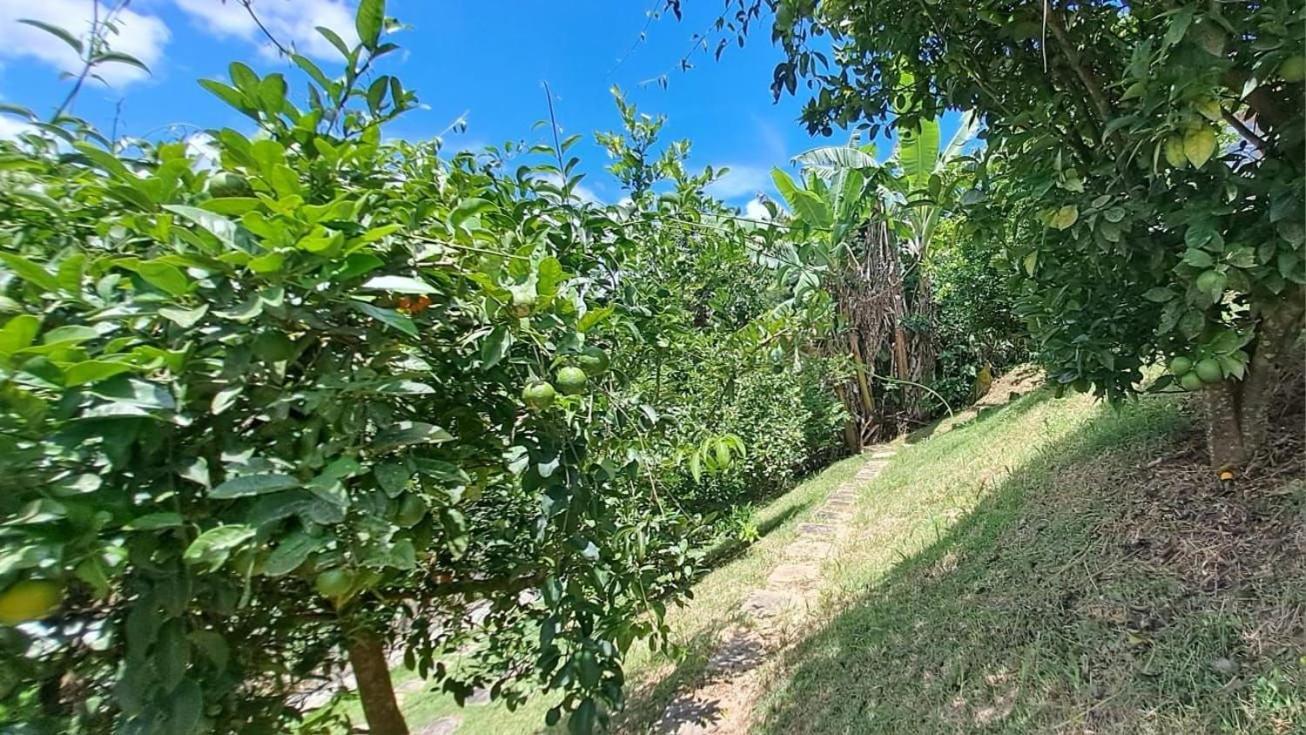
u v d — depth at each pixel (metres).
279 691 1.57
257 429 1.08
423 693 4.85
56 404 0.84
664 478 2.75
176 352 0.91
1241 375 2.07
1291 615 1.90
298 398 1.02
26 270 0.89
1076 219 2.00
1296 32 1.44
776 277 3.11
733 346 3.00
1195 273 1.86
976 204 2.39
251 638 1.47
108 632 0.98
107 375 0.86
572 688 1.53
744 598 4.15
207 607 1.03
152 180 1.07
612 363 1.84
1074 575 2.53
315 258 0.99
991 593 2.73
